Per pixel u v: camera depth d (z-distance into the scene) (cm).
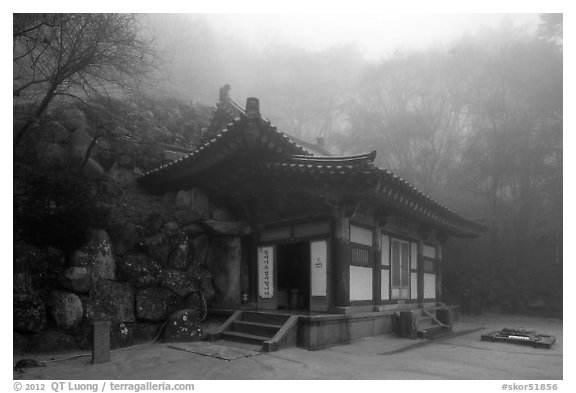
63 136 1284
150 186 1406
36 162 1138
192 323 1095
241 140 1105
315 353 936
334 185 1064
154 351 931
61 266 981
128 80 1741
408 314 1249
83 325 945
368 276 1256
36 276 941
